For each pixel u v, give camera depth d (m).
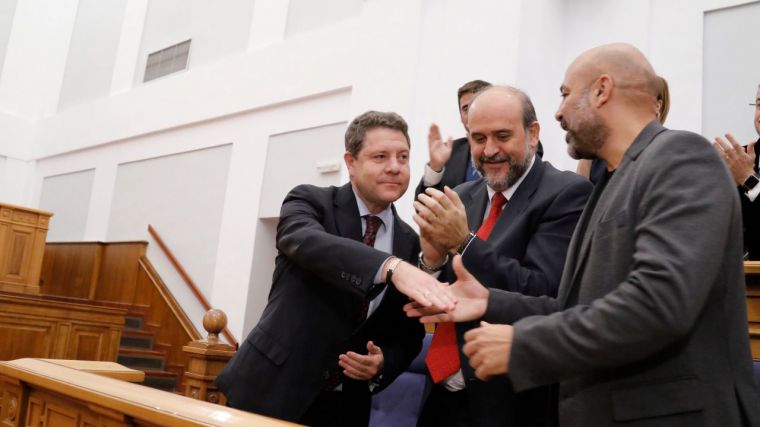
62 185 10.02
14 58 10.66
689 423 1.08
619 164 1.29
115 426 1.46
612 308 1.05
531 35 4.79
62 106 10.55
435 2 5.37
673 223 1.08
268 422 1.12
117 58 9.63
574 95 1.38
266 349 1.66
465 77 4.97
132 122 8.91
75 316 5.99
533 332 1.11
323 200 1.81
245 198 7.17
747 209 2.47
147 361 7.40
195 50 8.45
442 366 1.66
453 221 1.54
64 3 10.98
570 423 1.21
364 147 1.74
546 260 1.59
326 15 6.83
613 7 4.74
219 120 7.75
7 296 5.59
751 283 1.89
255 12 7.65
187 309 7.56
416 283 1.40
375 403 2.76
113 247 8.77
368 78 5.66
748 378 1.13
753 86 4.07
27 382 1.88
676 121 4.31
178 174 8.18
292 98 6.82
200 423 1.15
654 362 1.13
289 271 1.76
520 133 1.69
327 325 1.68
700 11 4.34
